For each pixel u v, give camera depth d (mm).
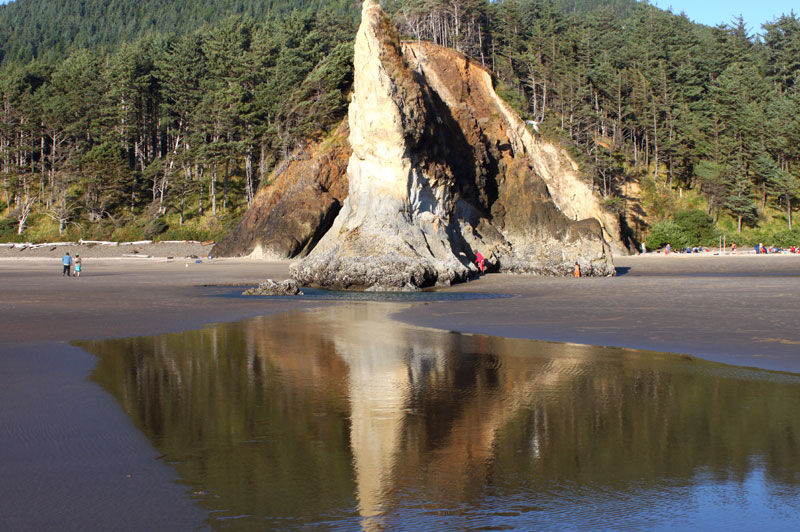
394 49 42625
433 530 4945
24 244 74688
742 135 84812
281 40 86562
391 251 37281
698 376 10867
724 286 31141
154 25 180250
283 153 68188
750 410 8539
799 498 5516
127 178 82250
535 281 38094
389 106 39875
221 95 79125
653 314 19969
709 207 79438
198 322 19312
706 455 6672
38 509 5359
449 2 79375
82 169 85562
